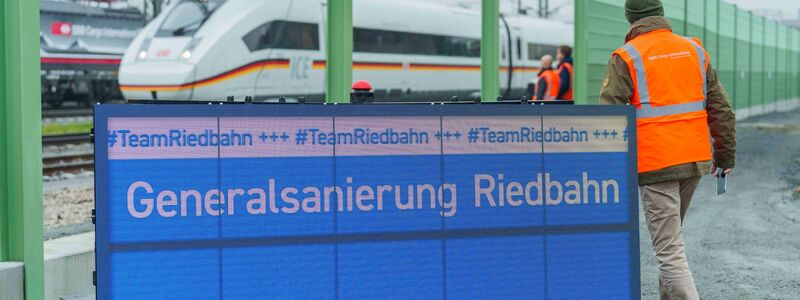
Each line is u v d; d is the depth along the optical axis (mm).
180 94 35344
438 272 7348
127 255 6801
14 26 9336
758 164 34188
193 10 36438
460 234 7375
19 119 9344
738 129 58719
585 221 7621
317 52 38844
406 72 44094
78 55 43844
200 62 35094
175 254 6879
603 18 28453
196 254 6914
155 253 6844
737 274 13898
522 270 7508
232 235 6965
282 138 7027
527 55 55406
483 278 7430
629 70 9609
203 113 6883
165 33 36250
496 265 7457
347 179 7148
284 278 7070
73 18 43469
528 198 7500
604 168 7652
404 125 7242
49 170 30531
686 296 9586
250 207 6988
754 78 77562
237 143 6945
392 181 7234
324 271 7141
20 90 9305
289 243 7066
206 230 6926
